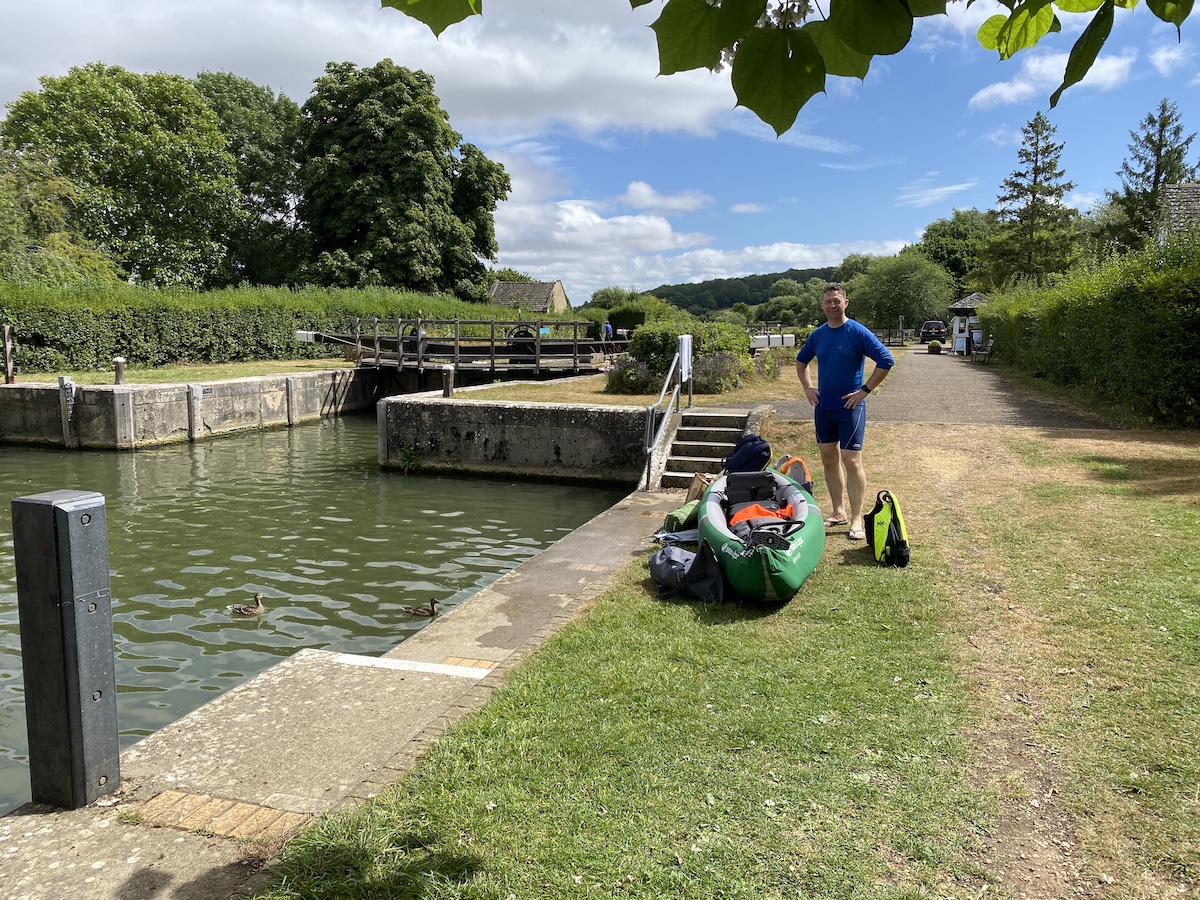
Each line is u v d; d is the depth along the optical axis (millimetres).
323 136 44750
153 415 18672
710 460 11609
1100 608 5250
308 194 45062
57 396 18312
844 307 7059
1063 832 2994
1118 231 42438
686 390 18234
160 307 25812
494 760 3490
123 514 11969
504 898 2619
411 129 43125
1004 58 1908
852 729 3799
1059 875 2760
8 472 15461
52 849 2887
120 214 39250
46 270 24844
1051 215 49375
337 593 8297
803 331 37469
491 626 5402
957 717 3898
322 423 23766
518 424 15023
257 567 9227
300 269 43125
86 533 3131
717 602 5730
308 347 31828
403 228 42312
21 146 36688
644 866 2789
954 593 5734
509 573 6703
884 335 70062
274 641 7020
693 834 2980
